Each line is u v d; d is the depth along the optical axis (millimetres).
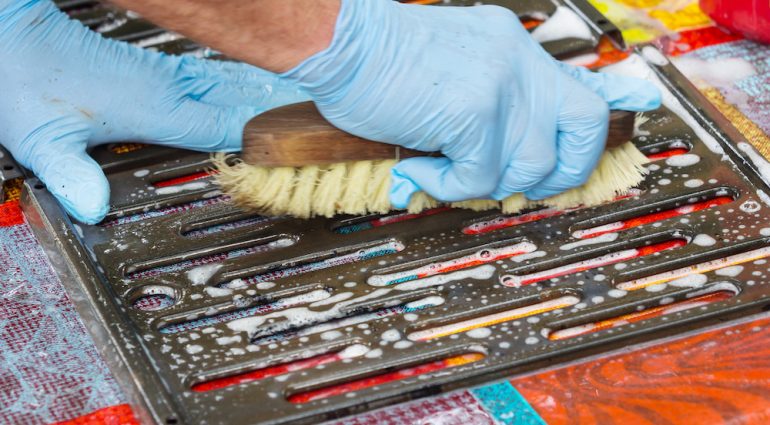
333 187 1804
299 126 1735
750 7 2258
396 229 1899
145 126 2037
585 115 1776
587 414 1578
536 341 1672
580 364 1655
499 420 1578
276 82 2166
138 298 1811
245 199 1834
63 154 1956
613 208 1908
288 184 1794
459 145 1735
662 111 2115
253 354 1681
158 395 1594
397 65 1681
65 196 1910
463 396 1615
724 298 1751
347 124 1729
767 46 2346
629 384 1618
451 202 1897
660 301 1733
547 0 2418
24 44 2004
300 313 1747
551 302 1763
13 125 1988
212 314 1754
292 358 1674
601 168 1904
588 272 1793
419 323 1714
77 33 2057
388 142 1769
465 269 1811
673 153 2053
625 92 1846
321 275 1819
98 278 1782
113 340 1683
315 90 1685
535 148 1780
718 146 2016
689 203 1926
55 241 1865
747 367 1635
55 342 1728
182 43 2320
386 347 1684
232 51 1637
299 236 1892
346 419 1587
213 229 1932
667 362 1649
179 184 2020
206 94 2135
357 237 1883
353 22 1640
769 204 1890
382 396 1591
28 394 1646
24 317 1771
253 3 1559
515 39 1798
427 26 1747
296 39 1624
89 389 1651
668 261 1789
